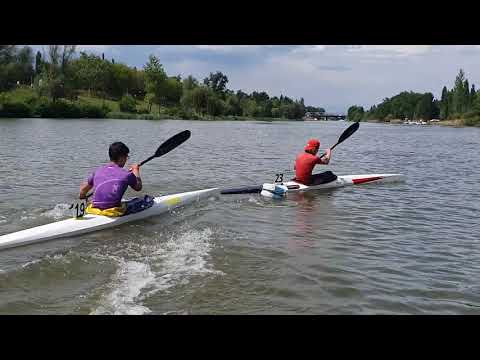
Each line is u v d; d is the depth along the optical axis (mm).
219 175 13547
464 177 14328
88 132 32562
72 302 4535
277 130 52812
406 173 15312
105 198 7438
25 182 10859
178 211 8633
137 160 17219
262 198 10102
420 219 8438
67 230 6805
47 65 72188
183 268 5508
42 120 52531
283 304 4621
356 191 11273
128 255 5977
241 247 6383
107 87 97750
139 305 4500
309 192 10984
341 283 5180
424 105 136250
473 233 7512
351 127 11852
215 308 4496
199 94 94688
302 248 6434
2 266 5500
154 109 92125
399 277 5438
